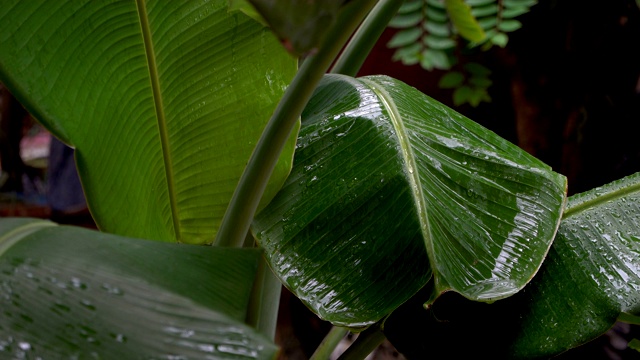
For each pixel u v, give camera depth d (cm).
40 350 97
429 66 303
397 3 152
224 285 112
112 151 147
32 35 138
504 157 151
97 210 148
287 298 407
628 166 375
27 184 531
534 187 148
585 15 365
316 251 141
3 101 459
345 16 117
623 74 368
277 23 98
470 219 143
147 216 154
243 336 102
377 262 139
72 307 104
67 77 141
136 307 106
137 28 142
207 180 153
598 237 152
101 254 112
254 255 116
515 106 402
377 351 360
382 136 149
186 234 157
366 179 145
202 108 148
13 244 112
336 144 150
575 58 376
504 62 392
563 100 388
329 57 122
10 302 103
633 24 356
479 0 288
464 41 340
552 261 151
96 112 144
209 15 143
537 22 375
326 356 169
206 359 99
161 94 146
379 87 157
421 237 139
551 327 146
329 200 144
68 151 433
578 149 384
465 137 154
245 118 149
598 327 145
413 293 136
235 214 133
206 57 145
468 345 148
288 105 126
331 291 138
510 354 146
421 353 149
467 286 136
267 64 146
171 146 150
